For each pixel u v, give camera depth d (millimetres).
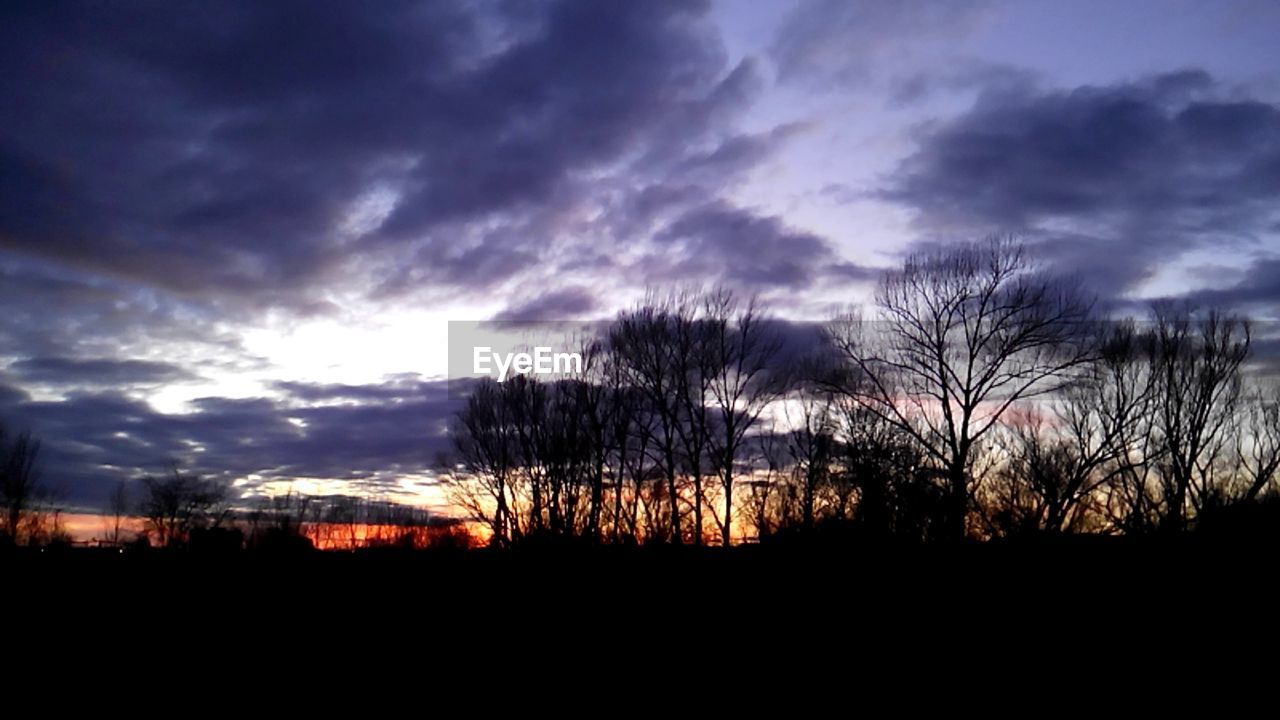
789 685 22125
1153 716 18844
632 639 25516
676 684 22531
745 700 21297
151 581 32562
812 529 28906
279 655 25219
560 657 24734
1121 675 20703
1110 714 19109
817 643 23984
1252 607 21500
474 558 30797
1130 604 22625
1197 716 18703
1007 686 20984
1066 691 20406
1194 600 22125
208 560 33688
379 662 24688
